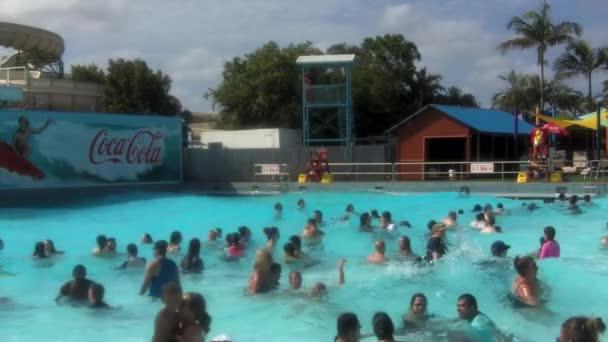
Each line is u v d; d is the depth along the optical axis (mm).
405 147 32781
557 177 26406
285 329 8375
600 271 10656
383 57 55781
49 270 12547
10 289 10953
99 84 54188
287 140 39094
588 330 5336
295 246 12523
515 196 24625
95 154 28750
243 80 48156
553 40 43656
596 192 23516
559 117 36062
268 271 10164
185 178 33469
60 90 47438
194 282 11141
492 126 32844
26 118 26406
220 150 33344
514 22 44156
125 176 29875
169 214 22453
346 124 35500
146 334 8211
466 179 31266
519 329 7922
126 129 29875
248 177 32969
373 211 18250
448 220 17219
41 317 8992
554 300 8938
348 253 13570
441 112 31859
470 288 9625
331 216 20453
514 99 53250
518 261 8883
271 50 48812
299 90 47469
